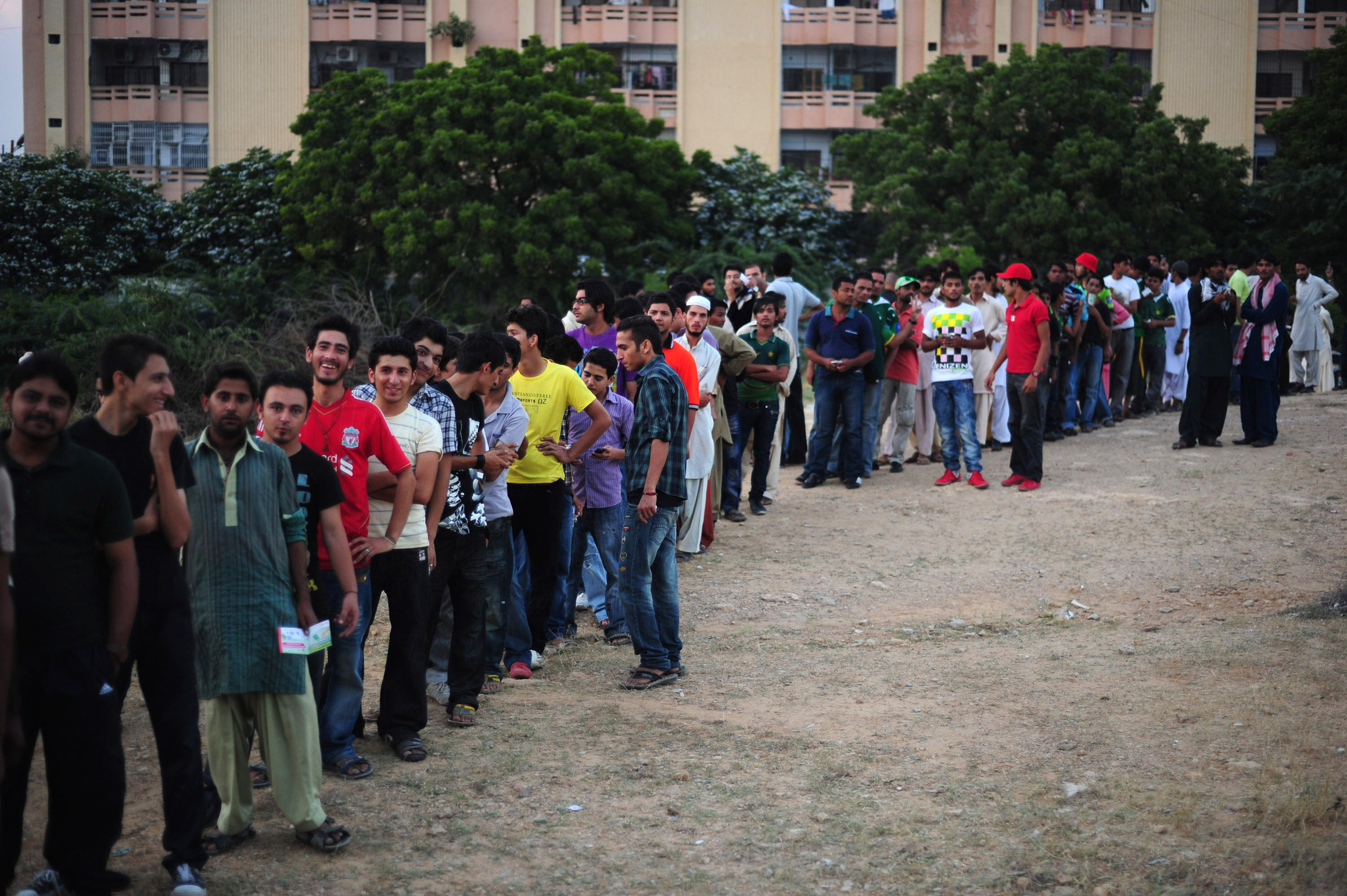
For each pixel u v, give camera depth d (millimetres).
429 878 4145
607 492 7188
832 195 34750
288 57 35531
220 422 4172
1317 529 9273
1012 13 36906
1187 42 36375
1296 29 35969
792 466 13031
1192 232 28969
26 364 3582
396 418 5195
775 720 5738
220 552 4184
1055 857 4223
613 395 7348
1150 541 9242
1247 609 7496
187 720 4023
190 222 28375
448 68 27719
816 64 37469
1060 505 10500
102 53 36000
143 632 3990
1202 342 12461
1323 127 29391
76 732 3727
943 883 4086
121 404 3959
